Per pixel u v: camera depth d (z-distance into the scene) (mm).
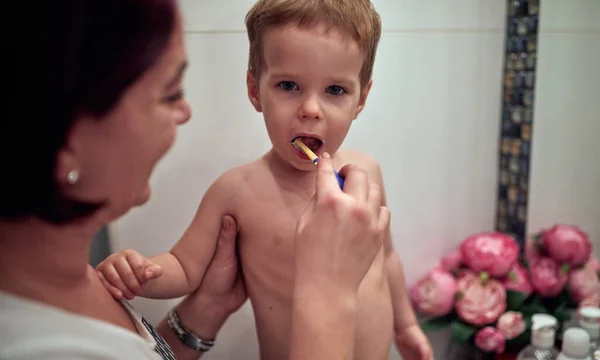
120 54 272
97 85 270
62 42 255
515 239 882
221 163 737
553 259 864
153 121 308
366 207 380
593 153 877
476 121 859
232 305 665
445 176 864
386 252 734
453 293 858
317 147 542
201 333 655
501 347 824
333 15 495
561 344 846
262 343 630
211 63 702
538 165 849
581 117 857
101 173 300
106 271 520
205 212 607
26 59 252
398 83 796
